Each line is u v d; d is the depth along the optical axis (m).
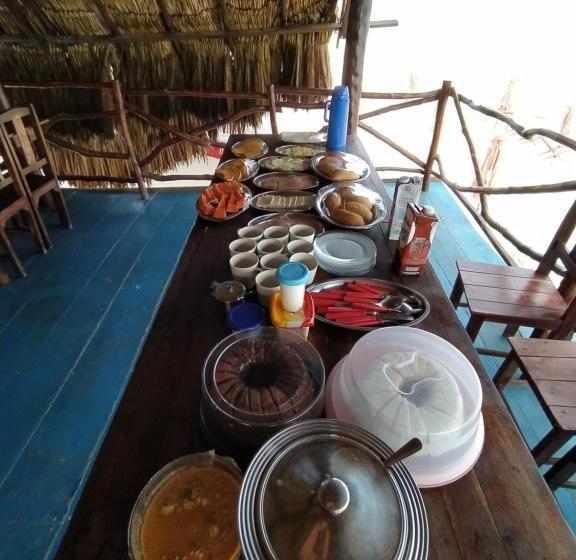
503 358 1.92
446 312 0.99
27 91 3.03
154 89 2.93
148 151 3.34
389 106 2.88
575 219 1.55
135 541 0.54
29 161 2.48
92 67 2.92
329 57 2.80
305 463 0.53
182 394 0.78
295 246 1.10
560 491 1.38
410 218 1.03
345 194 1.44
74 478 1.45
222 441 0.68
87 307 2.24
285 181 1.63
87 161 3.34
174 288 1.06
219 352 0.74
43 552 1.26
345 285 1.06
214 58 2.84
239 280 1.03
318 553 0.45
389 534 0.48
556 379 1.24
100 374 1.85
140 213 3.16
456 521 0.59
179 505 0.58
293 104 2.86
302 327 0.85
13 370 1.86
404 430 0.61
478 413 0.65
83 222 3.03
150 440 0.70
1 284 2.37
